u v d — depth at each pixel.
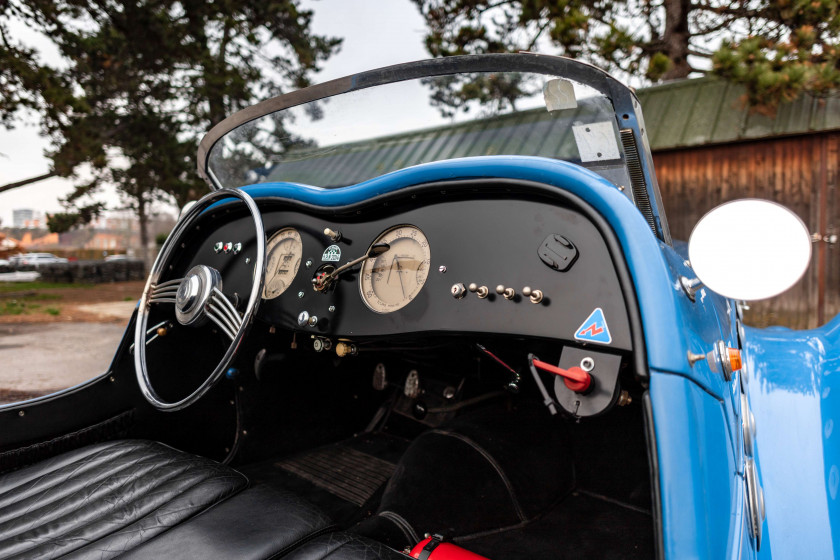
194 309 1.45
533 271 1.14
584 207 1.06
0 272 29.47
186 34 14.92
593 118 1.34
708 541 0.81
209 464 1.37
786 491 1.27
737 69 6.35
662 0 9.07
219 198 1.62
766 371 1.63
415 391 2.16
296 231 1.66
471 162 1.22
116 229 46.56
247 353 1.95
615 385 0.98
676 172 7.62
